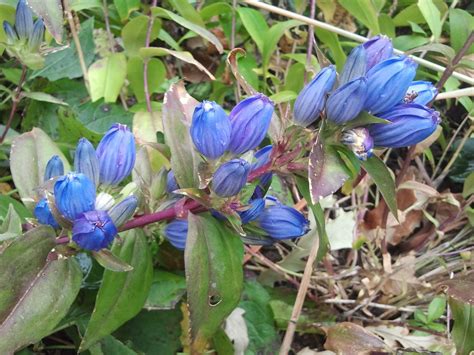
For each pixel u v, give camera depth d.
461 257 0.47
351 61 0.28
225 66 0.55
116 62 0.48
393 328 0.43
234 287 0.30
